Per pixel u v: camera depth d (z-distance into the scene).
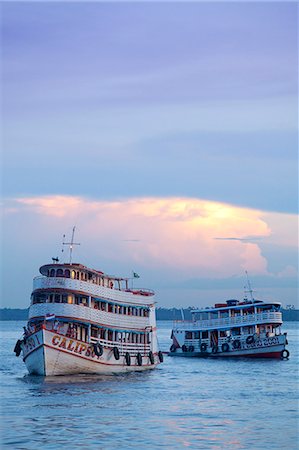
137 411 56.53
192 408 59.22
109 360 80.94
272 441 46.75
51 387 68.62
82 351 75.81
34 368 75.19
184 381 81.25
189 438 47.00
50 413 54.22
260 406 61.06
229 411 58.03
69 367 75.75
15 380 74.50
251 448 44.75
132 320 87.00
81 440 45.38
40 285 76.69
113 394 66.00
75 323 76.94
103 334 81.31
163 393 68.81
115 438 46.19
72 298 76.88
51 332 72.69
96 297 78.94
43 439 45.41
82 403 59.53
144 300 90.06
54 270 78.06
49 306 75.69
